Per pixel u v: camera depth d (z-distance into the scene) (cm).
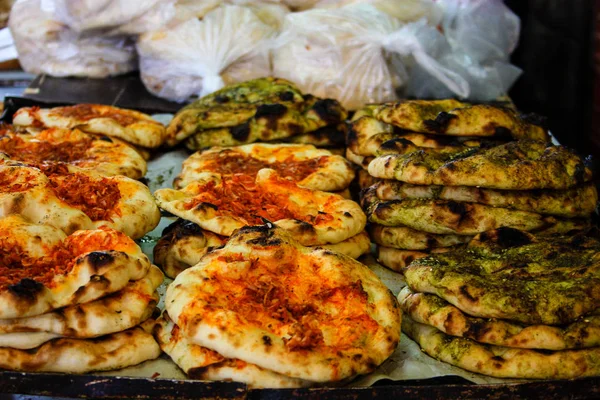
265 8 123
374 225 79
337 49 110
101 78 128
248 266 64
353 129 90
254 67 116
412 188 75
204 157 91
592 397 59
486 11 123
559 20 157
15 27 129
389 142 80
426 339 65
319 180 84
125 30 120
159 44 116
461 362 62
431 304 65
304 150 93
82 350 60
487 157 72
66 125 95
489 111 83
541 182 71
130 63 130
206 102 103
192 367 59
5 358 59
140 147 97
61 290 60
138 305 63
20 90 141
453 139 84
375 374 62
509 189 72
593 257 67
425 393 58
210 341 58
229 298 61
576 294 63
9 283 59
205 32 115
